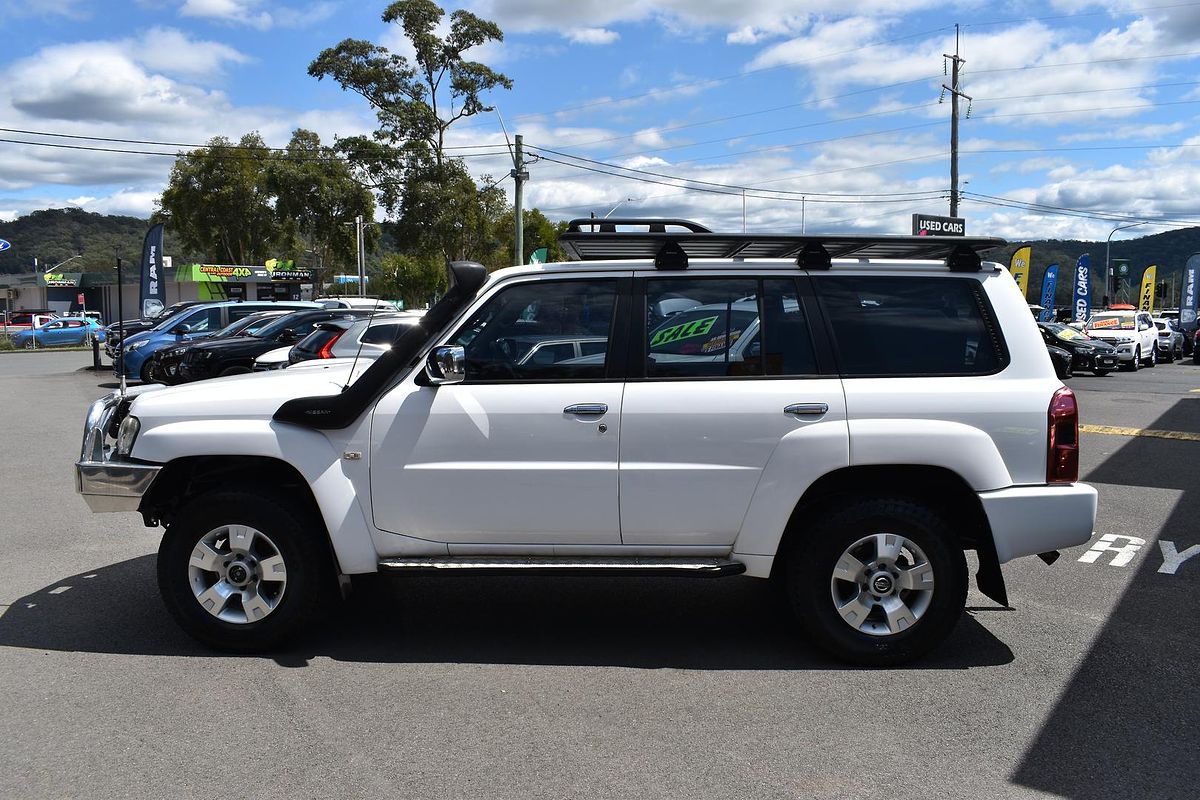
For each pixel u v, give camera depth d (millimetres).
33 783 3240
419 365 4348
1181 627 4953
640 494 4242
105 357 26500
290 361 13398
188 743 3545
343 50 34688
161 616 5039
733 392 4238
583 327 4352
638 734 3633
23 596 5379
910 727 3701
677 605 5305
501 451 4273
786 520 4223
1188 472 9766
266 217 50000
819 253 4367
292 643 4605
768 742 3568
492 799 3137
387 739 3584
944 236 4383
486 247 37781
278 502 4352
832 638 4301
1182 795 3191
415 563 4285
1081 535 4215
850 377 4277
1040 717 3803
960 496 4410
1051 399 4238
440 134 36094
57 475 9312
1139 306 48281
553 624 4969
